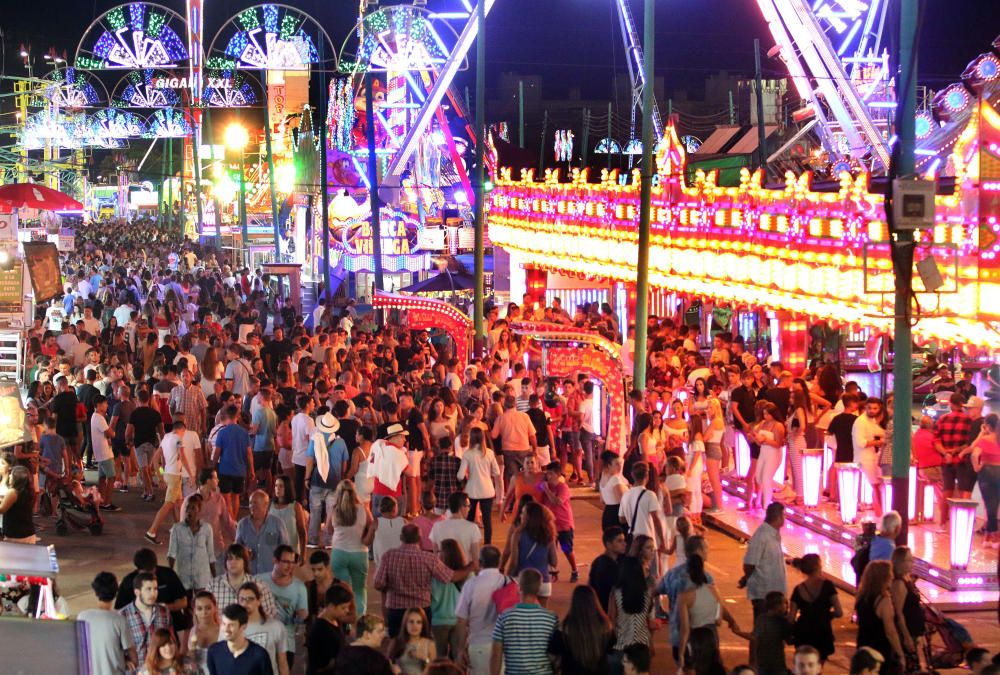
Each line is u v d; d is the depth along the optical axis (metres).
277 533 12.67
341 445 16.53
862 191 17.47
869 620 10.97
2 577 11.37
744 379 20.02
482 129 27.31
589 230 29.38
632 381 22.41
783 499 19.17
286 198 62.72
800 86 37.22
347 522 12.96
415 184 49.72
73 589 14.93
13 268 21.80
